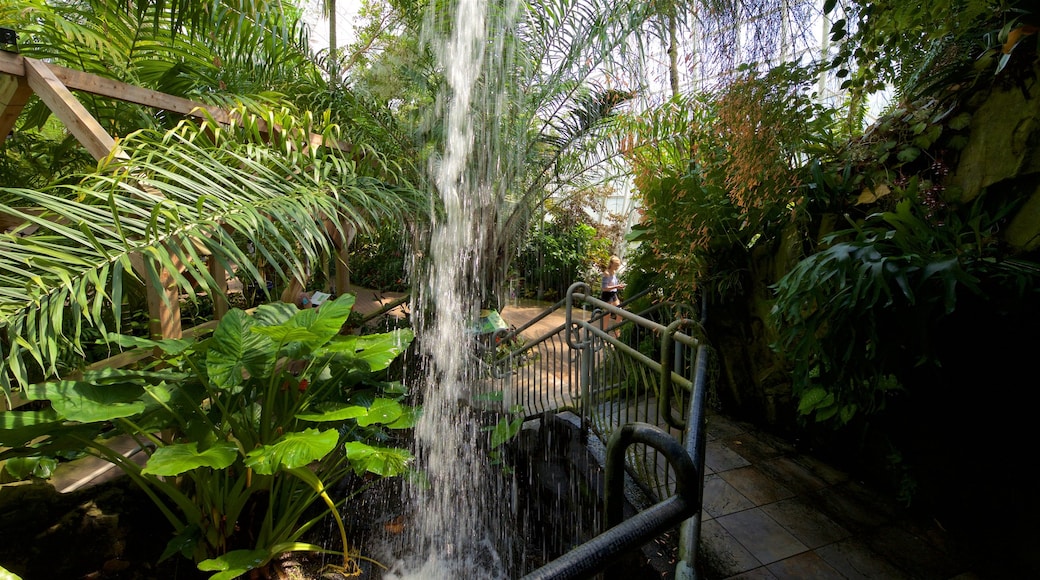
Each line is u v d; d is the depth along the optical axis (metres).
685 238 2.94
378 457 2.23
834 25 2.21
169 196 1.92
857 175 2.28
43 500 1.94
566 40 3.65
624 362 2.41
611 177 4.31
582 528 2.58
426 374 3.82
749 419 3.02
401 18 4.14
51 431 1.80
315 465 2.69
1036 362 1.57
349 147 3.38
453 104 3.94
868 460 2.29
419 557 2.45
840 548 1.89
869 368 1.74
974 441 1.80
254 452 1.91
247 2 2.88
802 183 2.38
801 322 1.89
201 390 2.14
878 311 1.64
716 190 2.83
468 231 4.03
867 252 1.65
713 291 3.00
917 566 1.79
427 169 3.87
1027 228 1.63
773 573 1.77
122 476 2.21
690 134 3.03
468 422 3.33
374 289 6.74
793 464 2.50
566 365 4.55
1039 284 1.47
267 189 2.19
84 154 3.22
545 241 6.53
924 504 2.04
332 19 5.73
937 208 1.88
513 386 3.86
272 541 2.17
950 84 1.99
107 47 2.97
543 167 4.11
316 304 4.25
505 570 2.41
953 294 1.45
